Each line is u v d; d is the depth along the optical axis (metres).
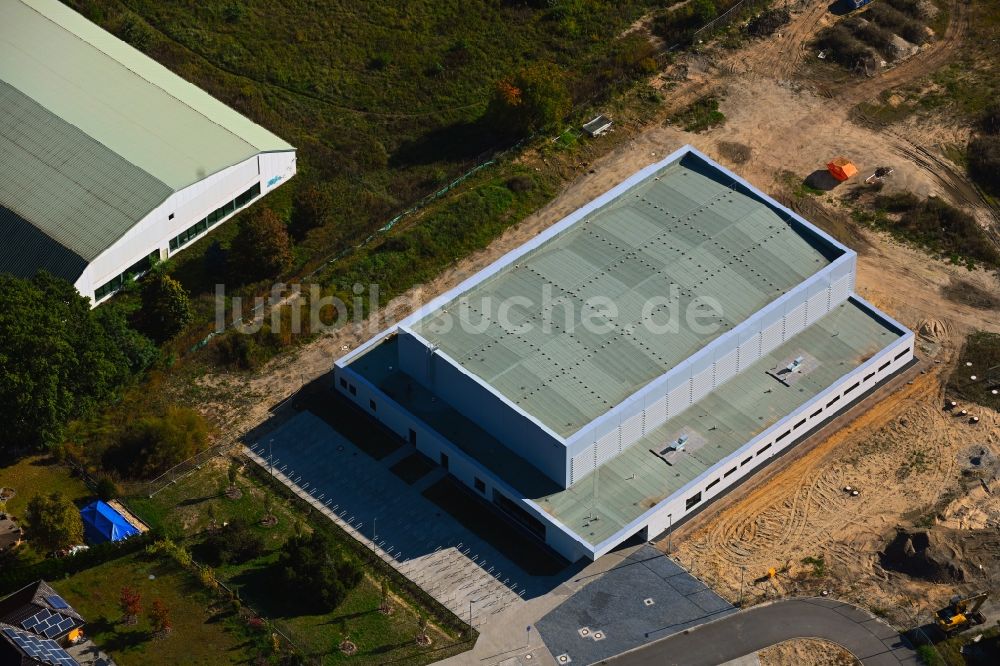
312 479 157.62
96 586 145.50
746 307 161.25
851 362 163.62
